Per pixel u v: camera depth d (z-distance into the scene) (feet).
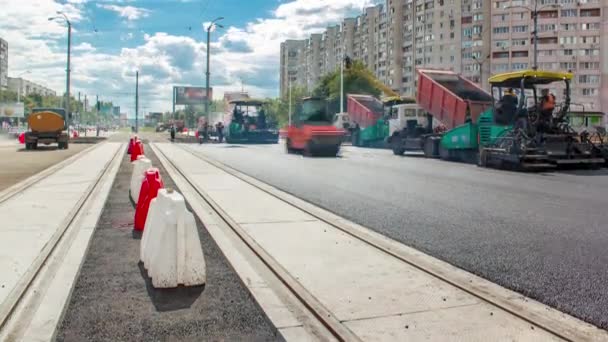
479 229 22.39
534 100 57.88
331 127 76.13
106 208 27.61
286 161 65.00
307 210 26.76
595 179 44.62
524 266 16.43
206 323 11.53
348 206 28.66
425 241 19.97
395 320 11.55
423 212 26.76
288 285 13.97
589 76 295.89
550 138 54.08
